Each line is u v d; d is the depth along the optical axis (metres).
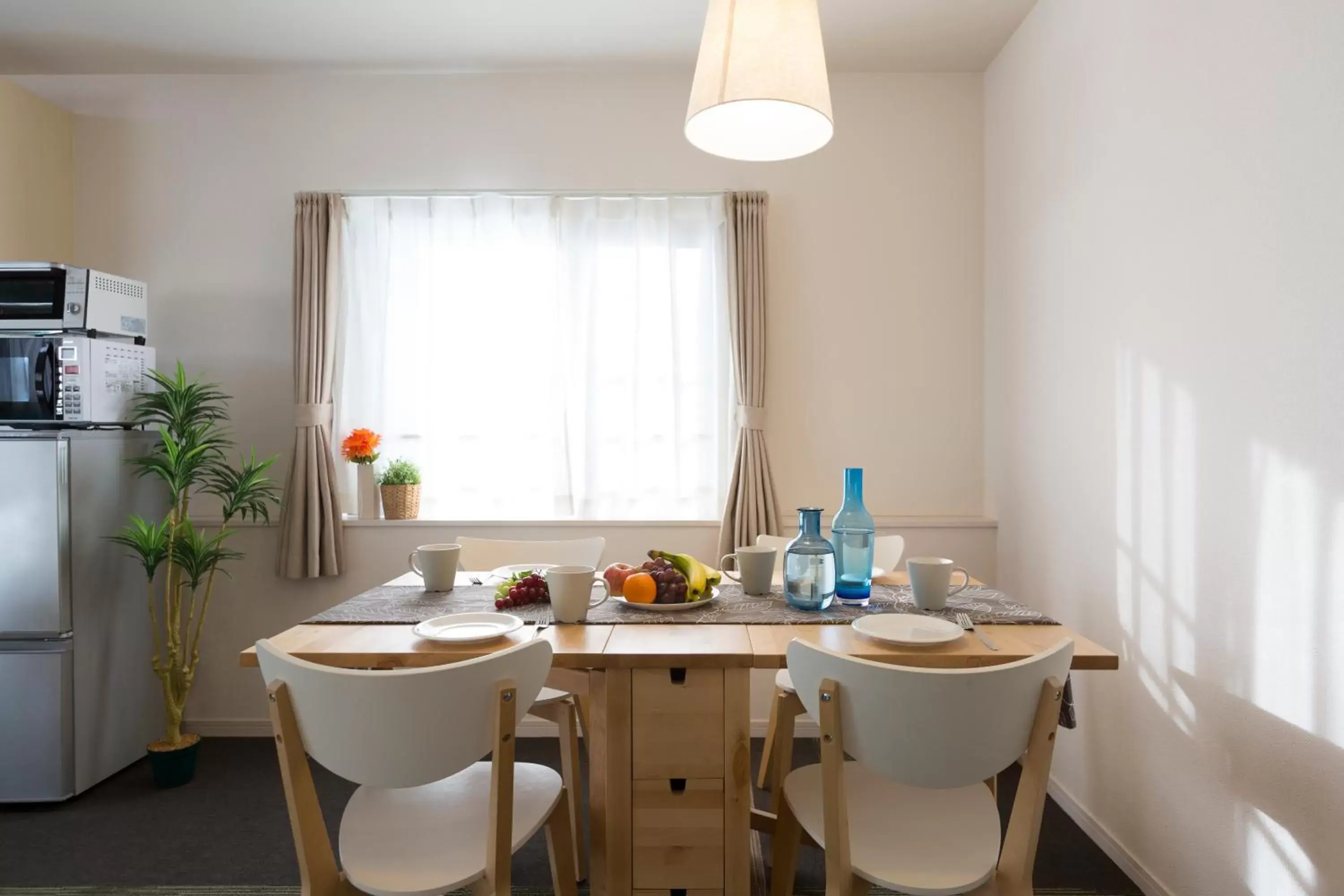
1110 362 2.37
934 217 3.43
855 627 1.70
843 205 3.43
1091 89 2.48
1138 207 2.21
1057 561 2.74
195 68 3.38
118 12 2.96
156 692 3.16
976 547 3.31
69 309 2.81
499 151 3.42
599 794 1.66
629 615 1.86
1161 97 2.10
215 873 2.27
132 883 2.22
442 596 2.06
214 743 3.26
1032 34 2.94
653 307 3.42
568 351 3.43
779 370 3.43
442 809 1.58
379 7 2.94
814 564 1.86
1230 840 1.82
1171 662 2.05
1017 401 3.08
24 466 2.70
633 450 3.41
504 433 3.43
